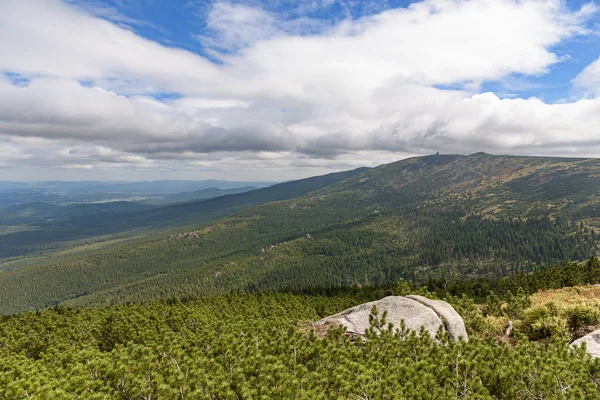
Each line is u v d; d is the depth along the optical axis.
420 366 13.58
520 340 16.42
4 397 13.02
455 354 14.45
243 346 17.56
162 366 15.95
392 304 24.56
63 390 12.60
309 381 13.10
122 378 14.52
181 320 29.58
